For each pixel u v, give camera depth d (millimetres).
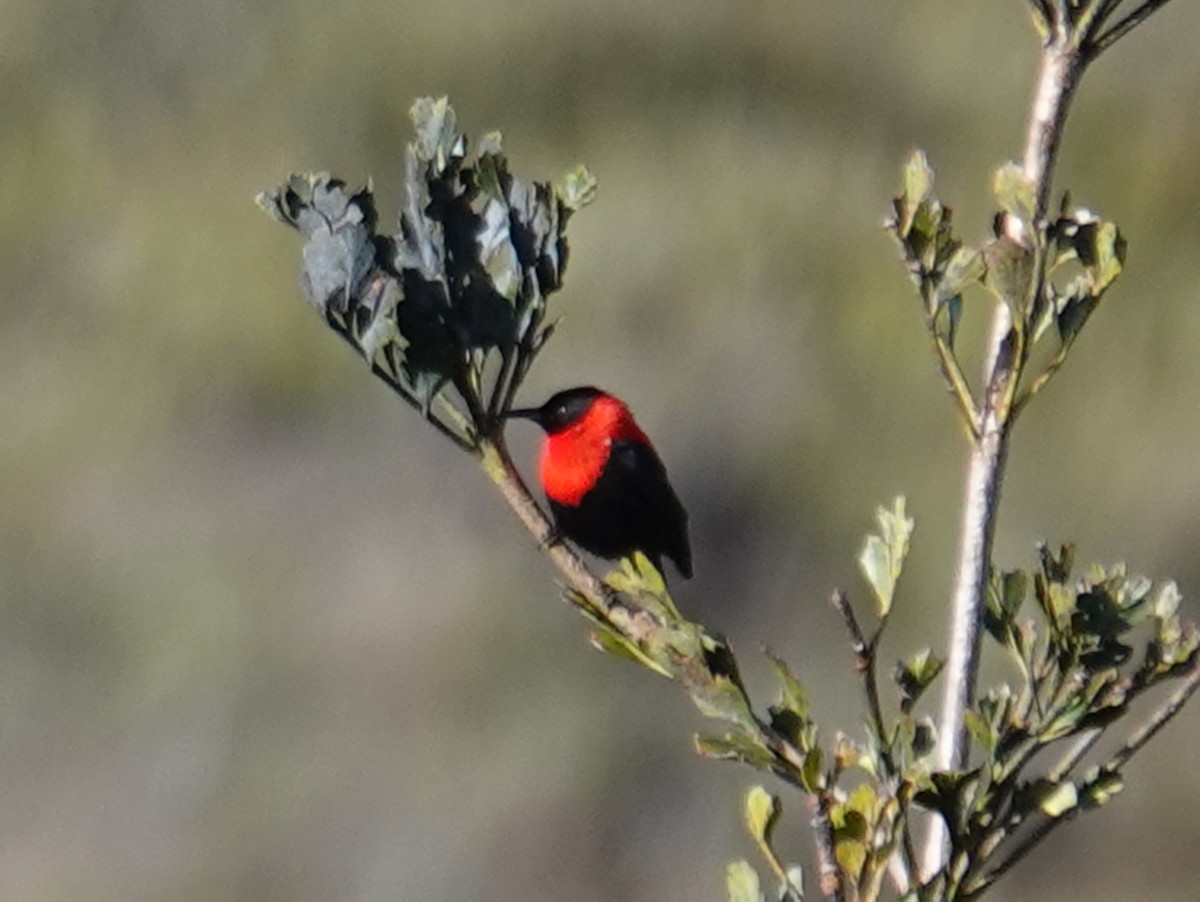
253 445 18672
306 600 16969
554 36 23203
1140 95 22250
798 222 20766
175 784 16234
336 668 16359
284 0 23922
